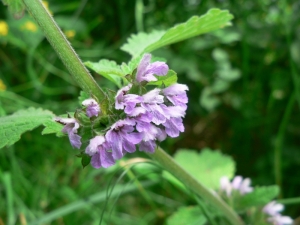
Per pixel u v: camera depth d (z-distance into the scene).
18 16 0.10
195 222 0.13
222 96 0.21
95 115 0.07
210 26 0.11
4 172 0.17
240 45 0.21
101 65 0.09
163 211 0.18
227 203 0.13
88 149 0.07
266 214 0.13
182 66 0.20
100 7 0.24
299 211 0.18
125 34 0.23
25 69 0.22
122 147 0.07
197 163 0.15
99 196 0.14
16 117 0.09
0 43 0.22
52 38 0.08
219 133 0.22
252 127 0.20
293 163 0.18
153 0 0.23
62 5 0.24
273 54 0.21
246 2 0.21
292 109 0.20
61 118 0.07
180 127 0.07
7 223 0.15
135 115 0.07
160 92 0.08
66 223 0.16
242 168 0.20
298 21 0.20
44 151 0.19
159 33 0.12
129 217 0.17
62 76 0.21
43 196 0.17
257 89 0.20
